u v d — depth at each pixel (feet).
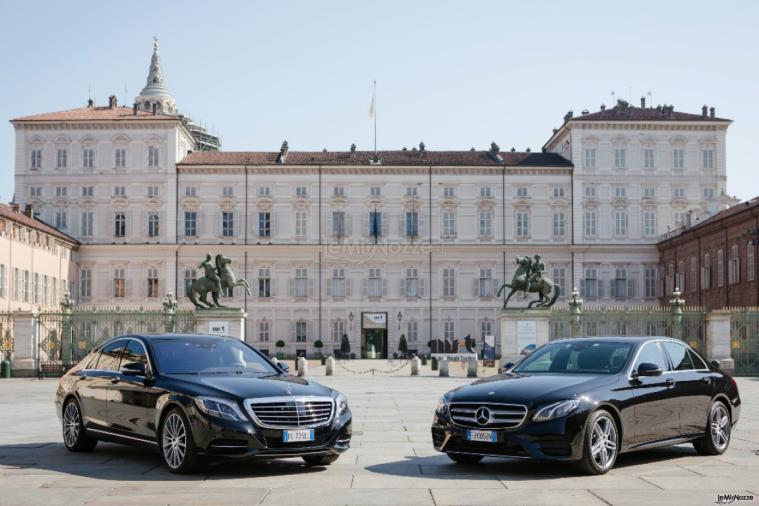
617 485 43.27
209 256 158.51
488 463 50.90
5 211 233.35
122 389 51.42
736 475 46.42
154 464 50.47
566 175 300.20
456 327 298.97
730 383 56.49
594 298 296.92
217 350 53.62
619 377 48.93
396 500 39.42
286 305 297.12
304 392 47.91
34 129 295.07
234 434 45.03
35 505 38.73
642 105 323.98
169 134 295.28
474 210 300.61
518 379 49.39
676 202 299.17
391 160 306.35
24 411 89.61
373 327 298.56
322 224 298.35
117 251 293.64
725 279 244.63
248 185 297.33
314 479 45.32
